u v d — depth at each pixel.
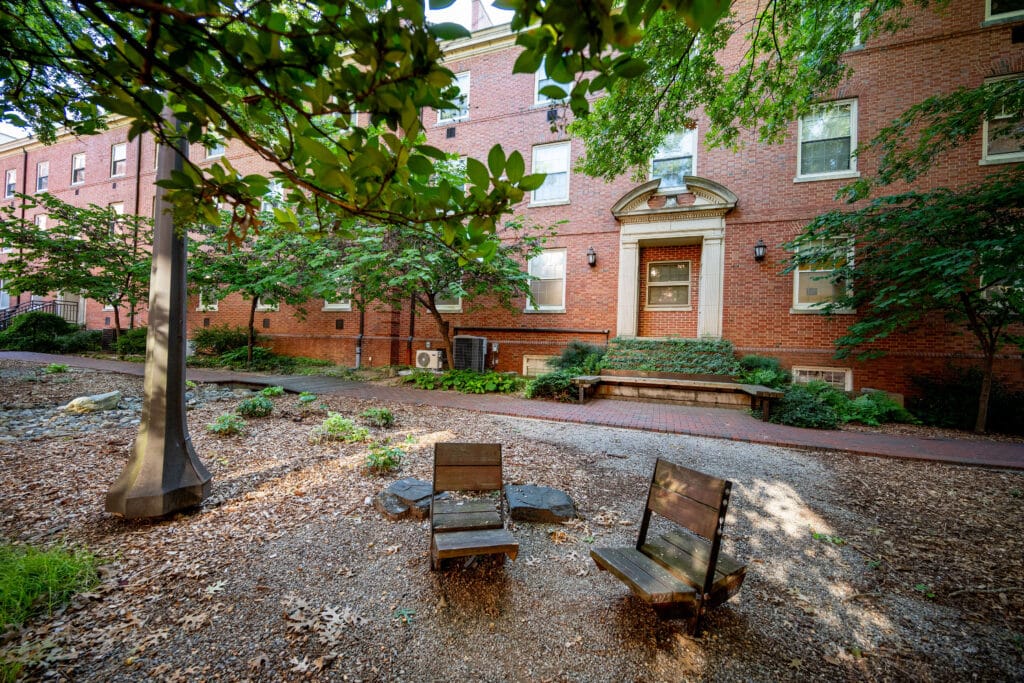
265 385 9.16
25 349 15.26
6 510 3.32
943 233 6.45
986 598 2.68
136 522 3.23
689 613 2.38
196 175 1.20
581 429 6.53
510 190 1.15
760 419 7.37
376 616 2.33
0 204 20.58
